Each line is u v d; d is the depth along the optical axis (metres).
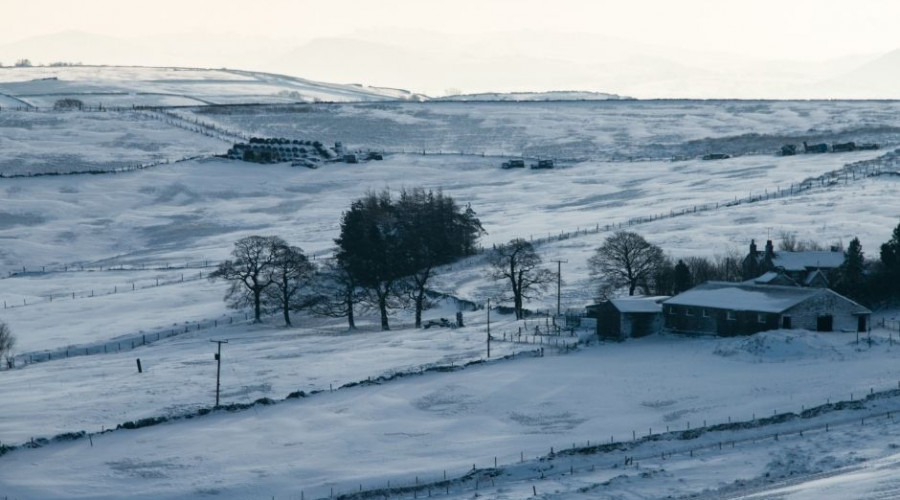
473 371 140.12
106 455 111.25
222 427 120.25
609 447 108.56
